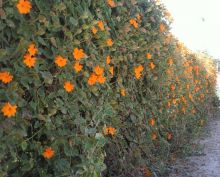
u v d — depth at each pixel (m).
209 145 3.27
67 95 1.15
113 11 1.58
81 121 1.20
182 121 2.94
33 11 1.05
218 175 2.32
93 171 1.22
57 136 1.13
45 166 1.14
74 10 1.21
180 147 2.74
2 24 0.94
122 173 1.74
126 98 1.74
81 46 1.26
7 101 0.94
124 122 1.77
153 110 2.09
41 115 1.07
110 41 1.39
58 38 1.13
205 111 4.70
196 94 3.89
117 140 1.70
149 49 1.92
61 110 1.12
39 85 1.05
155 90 2.13
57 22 1.10
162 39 2.08
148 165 2.04
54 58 1.11
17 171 1.06
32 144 1.07
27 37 1.01
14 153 0.98
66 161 1.16
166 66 2.24
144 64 1.91
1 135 0.93
